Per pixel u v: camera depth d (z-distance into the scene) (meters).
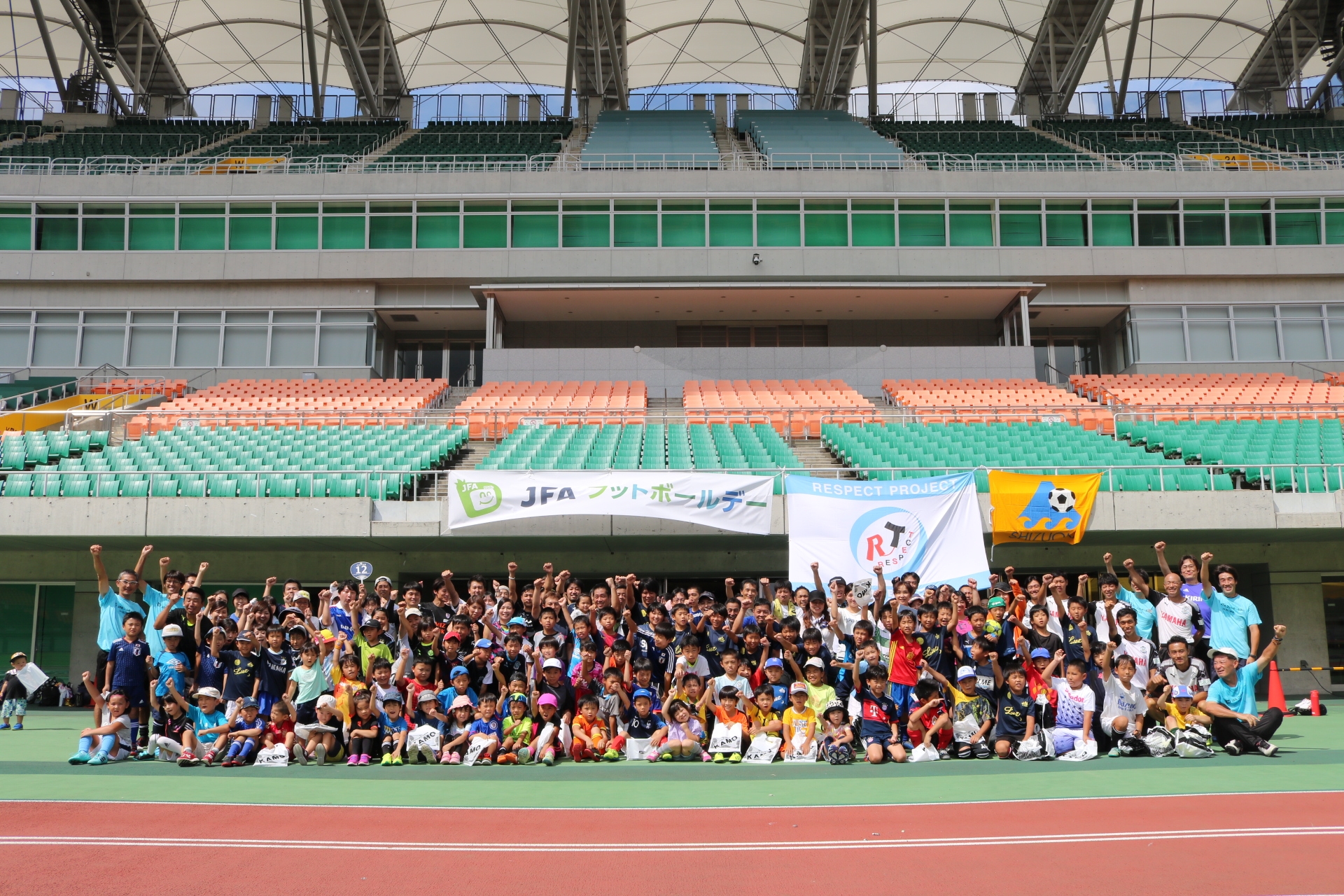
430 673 11.27
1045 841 6.15
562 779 9.34
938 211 34.75
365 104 57.03
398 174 34.91
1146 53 63.53
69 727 15.06
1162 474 19.47
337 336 34.22
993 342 36.00
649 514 17.77
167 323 34.22
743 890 5.14
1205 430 24.30
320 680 11.01
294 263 34.34
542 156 41.53
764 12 59.03
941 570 16.44
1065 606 11.98
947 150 44.56
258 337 34.22
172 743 10.65
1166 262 34.19
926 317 36.03
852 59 55.66
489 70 65.69
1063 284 34.38
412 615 11.50
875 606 12.29
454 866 5.69
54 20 57.50
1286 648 20.69
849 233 34.50
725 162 40.78
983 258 34.31
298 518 18.59
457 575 21.39
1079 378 31.94
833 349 32.06
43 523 18.56
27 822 7.00
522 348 35.06
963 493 16.75
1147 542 20.25
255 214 34.81
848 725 10.73
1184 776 8.89
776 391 30.23
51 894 5.12
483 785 8.88
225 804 7.81
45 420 26.39
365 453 22.47
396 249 34.47
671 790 8.54
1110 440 23.89
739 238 34.66
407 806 7.72
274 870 5.61
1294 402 26.64
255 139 49.19
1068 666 10.63
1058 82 56.16
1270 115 54.28
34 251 34.12
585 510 17.81
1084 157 41.19
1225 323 34.03
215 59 63.22
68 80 57.47
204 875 5.50
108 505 18.62
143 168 38.38
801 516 16.77
